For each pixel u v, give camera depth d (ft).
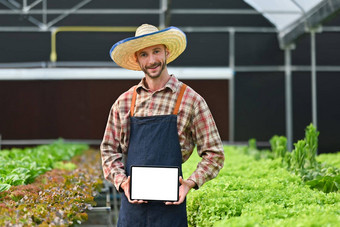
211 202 13.92
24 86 48.42
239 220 11.31
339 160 25.85
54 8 48.21
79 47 48.65
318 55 48.16
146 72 12.60
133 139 12.60
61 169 24.57
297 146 21.70
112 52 13.10
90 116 48.42
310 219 10.87
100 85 48.44
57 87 48.44
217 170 12.50
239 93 48.52
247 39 48.80
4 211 13.08
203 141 12.55
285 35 46.21
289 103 48.08
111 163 12.82
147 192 11.79
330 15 35.86
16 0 48.03
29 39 48.52
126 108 12.89
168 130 12.35
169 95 12.54
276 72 48.62
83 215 14.29
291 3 38.11
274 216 12.30
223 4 48.57
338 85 48.08
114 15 48.73
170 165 12.24
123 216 12.55
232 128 48.39
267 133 48.44
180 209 12.26
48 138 48.39
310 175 19.70
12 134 48.21
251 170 21.31
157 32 12.16
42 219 12.86
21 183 18.07
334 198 14.78
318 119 48.16
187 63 48.75
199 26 48.70
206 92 48.47
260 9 45.80
